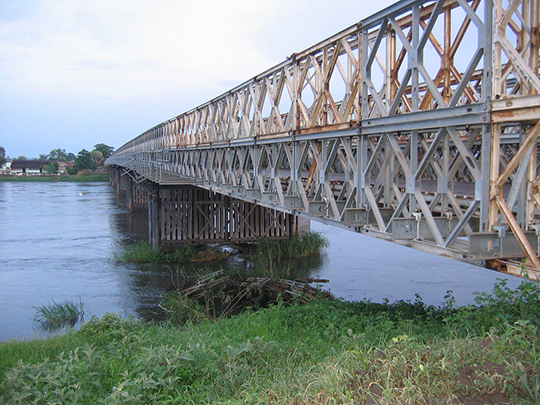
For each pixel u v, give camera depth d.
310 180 9.52
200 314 12.29
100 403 5.55
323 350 7.04
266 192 10.73
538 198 5.08
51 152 196.38
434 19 5.60
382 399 4.05
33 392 5.69
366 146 7.30
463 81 5.27
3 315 13.37
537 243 5.00
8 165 153.00
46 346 8.56
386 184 7.59
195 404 5.62
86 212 38.31
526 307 6.88
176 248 20.86
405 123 6.17
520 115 4.63
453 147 10.90
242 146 12.32
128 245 23.56
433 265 18.47
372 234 7.08
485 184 5.05
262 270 16.36
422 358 4.81
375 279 16.23
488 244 4.98
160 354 6.57
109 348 7.86
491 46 4.91
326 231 28.64
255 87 11.41
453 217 6.34
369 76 7.09
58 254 21.47
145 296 15.05
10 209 40.75
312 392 4.63
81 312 13.52
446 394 4.09
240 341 8.24
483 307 7.40
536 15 5.53
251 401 5.06
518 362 4.16
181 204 20.75
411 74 6.21
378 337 7.20
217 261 19.81
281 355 6.73
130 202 38.00
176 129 21.58
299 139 9.09
